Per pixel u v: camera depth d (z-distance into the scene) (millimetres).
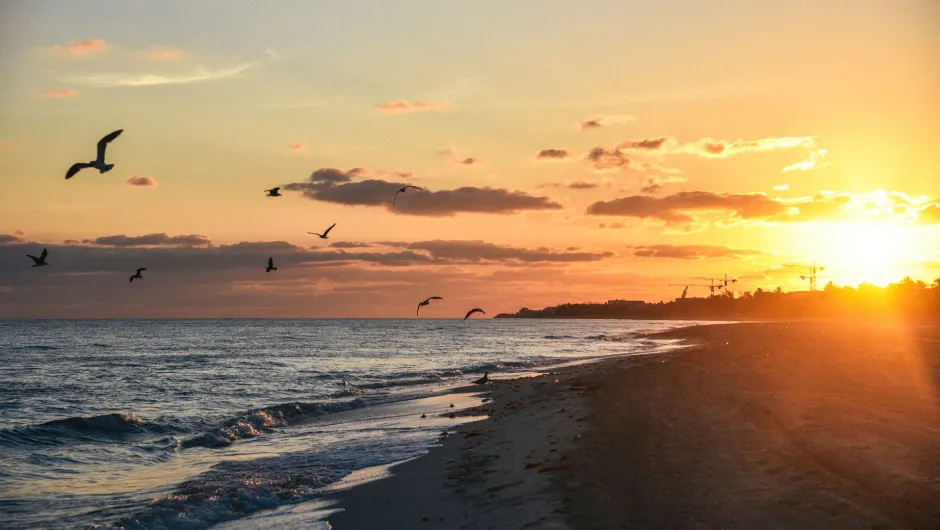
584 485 12891
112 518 13711
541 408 25281
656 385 28438
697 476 12867
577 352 78125
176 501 14500
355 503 14320
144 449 21406
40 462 19391
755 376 29719
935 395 22125
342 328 199875
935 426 16344
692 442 16031
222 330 163625
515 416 23953
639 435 17359
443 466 17016
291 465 18531
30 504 14922
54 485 16844
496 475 15055
